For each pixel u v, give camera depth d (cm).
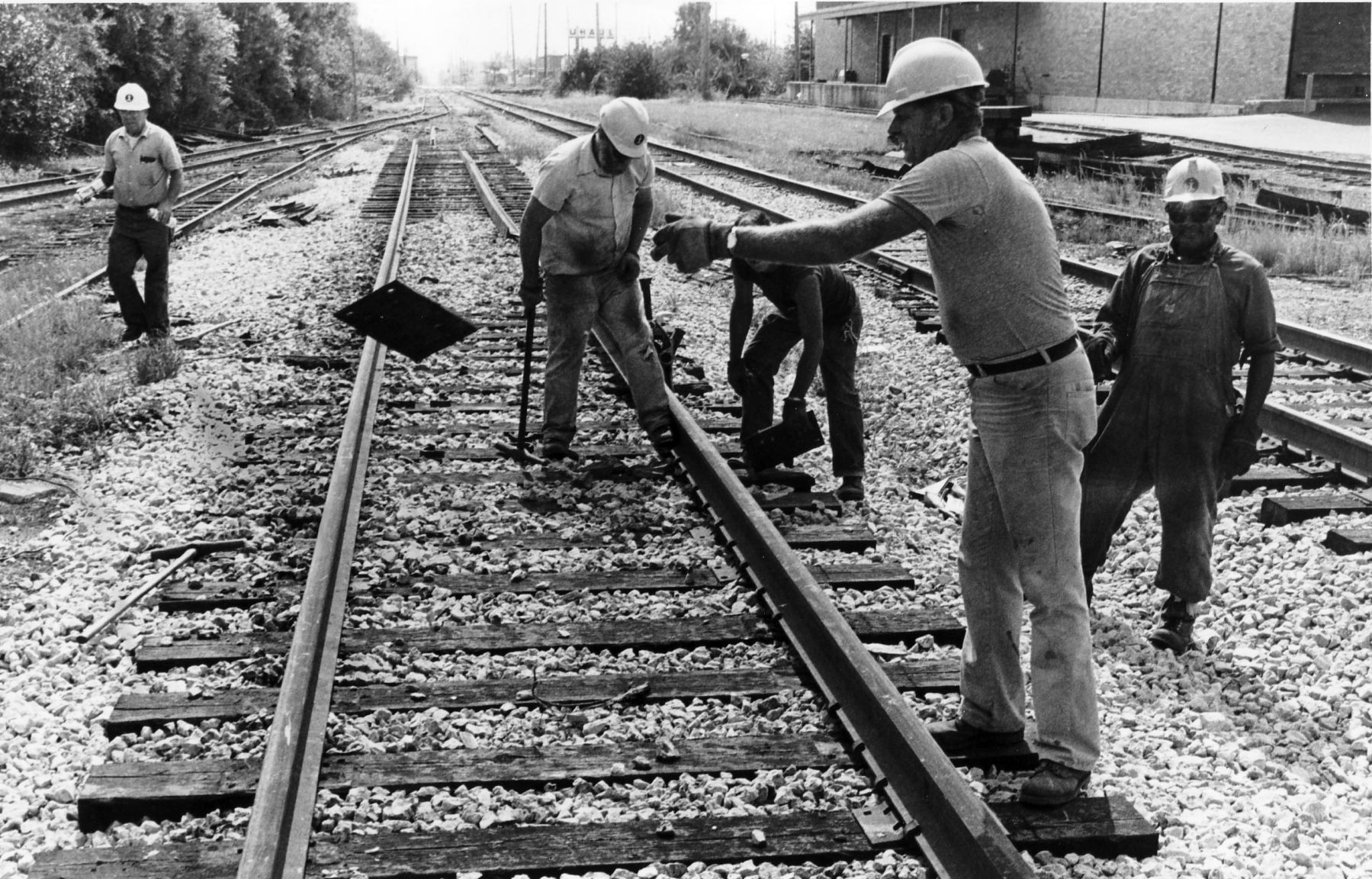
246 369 875
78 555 545
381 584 506
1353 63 3712
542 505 601
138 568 530
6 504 614
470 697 418
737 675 433
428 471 649
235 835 345
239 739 392
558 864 329
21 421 733
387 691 420
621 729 400
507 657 448
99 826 356
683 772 375
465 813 351
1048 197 1841
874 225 333
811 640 441
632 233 652
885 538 583
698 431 629
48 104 3153
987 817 316
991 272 338
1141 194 1809
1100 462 480
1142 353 466
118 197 953
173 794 358
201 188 2270
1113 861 338
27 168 3000
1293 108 3659
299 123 5669
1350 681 447
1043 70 4725
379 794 359
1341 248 1323
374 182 2409
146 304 973
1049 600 358
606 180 622
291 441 703
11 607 491
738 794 363
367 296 596
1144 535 578
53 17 3575
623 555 535
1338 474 646
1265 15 3781
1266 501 603
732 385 641
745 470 648
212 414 761
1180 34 4091
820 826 347
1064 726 357
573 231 634
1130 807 357
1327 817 363
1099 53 4428
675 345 819
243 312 1104
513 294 1146
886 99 343
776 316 639
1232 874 330
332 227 1736
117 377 863
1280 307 1109
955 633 479
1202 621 499
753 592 493
